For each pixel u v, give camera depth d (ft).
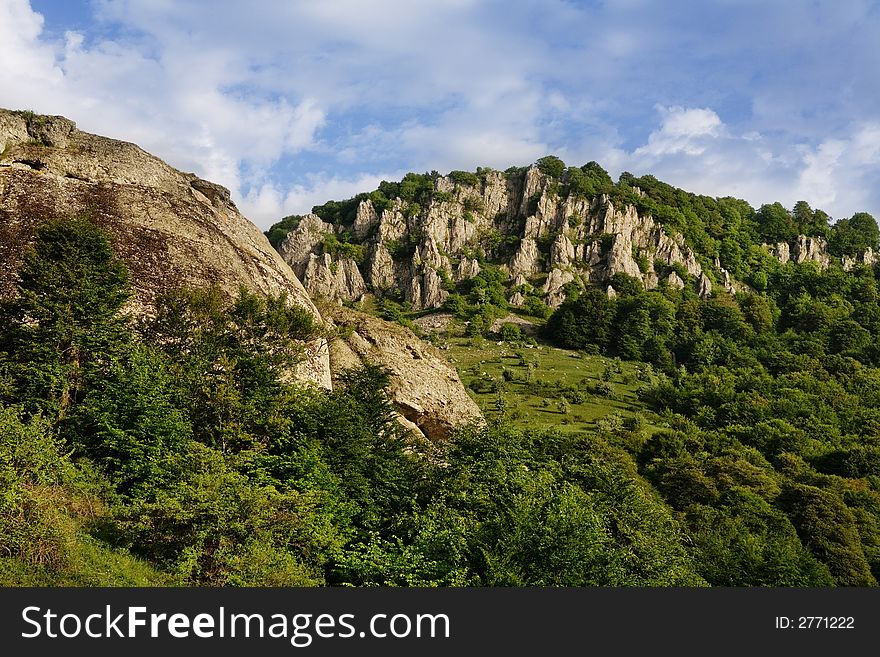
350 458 114.32
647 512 132.16
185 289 137.49
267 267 181.47
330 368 177.06
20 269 119.75
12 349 111.24
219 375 120.26
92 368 110.93
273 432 113.50
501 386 427.74
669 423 379.55
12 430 79.71
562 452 164.76
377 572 86.12
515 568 84.69
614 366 524.52
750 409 387.14
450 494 103.55
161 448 97.66
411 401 184.03
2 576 65.82
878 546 222.89
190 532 80.33
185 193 191.62
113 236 154.71
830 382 455.63
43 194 159.53
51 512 73.51
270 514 82.89
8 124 173.68
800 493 238.07
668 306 607.37
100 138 190.39
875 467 299.17
